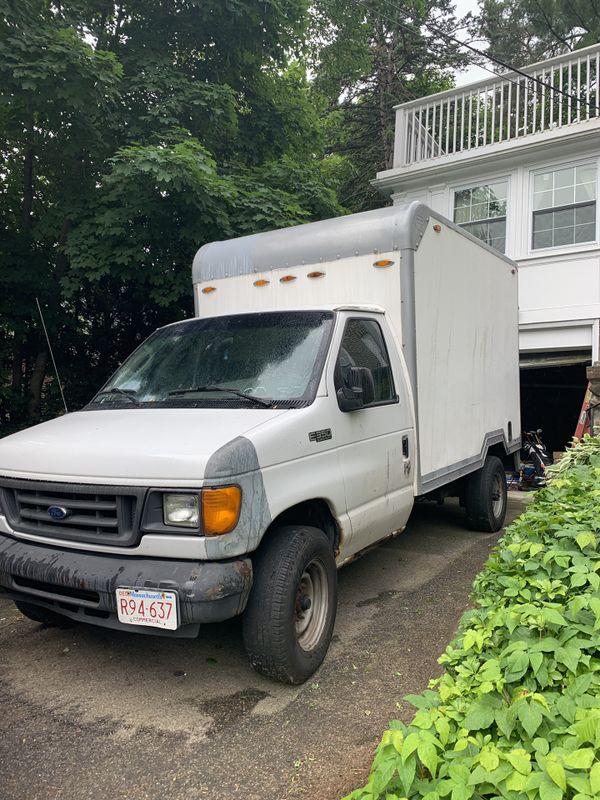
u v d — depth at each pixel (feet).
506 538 11.43
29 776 9.04
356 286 16.22
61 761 9.37
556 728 6.00
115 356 39.04
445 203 41.47
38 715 10.65
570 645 7.22
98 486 10.34
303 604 11.62
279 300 17.39
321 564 12.02
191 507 9.73
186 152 25.73
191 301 32.24
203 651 12.96
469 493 21.56
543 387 45.29
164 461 9.87
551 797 4.90
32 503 11.27
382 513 14.44
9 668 12.42
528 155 37.50
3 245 31.48
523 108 41.42
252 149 37.14
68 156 29.96
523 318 37.88
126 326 38.68
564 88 39.73
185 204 27.30
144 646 13.28
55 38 25.62
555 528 10.77
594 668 6.98
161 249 29.81
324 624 12.05
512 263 24.48
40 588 11.09
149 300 34.94
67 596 10.67
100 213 28.37
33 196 35.96
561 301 36.76
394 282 15.69
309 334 13.71
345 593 16.25
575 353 37.09
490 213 39.83
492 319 21.99
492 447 23.18
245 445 10.30
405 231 15.49
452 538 21.52
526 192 38.09
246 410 12.07
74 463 10.66
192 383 13.69
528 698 6.34
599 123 34.68
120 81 28.86
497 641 7.85
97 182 30.99
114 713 10.65
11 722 10.45
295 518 12.60
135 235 28.17
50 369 36.83
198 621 9.54
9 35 25.49
